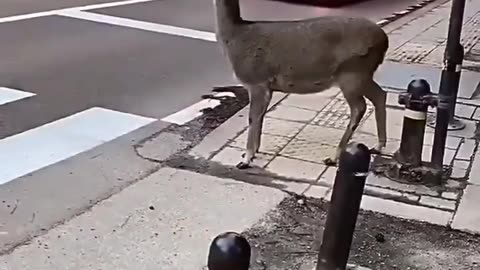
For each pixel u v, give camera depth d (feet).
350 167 12.95
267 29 17.72
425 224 16.11
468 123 21.35
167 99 23.22
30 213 16.02
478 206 16.85
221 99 23.41
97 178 17.58
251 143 18.42
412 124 17.54
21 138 19.58
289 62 17.67
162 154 18.94
